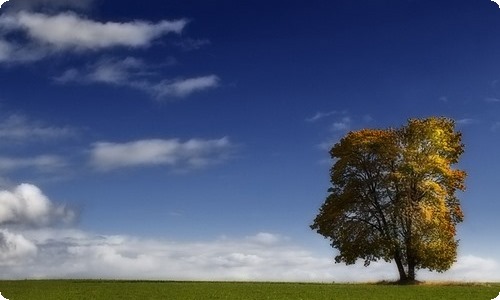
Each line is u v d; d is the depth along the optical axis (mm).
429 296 49375
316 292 52750
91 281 65812
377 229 62562
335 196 63500
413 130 62469
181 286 59000
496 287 56688
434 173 61656
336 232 62750
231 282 68125
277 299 47844
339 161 63125
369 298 48156
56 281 64188
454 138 62875
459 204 62250
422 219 60469
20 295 49688
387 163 62531
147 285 59969
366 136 62469
